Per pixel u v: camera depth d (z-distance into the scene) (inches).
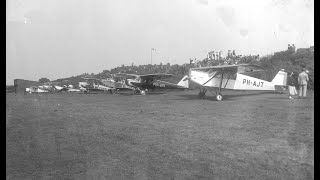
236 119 321.4
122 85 1171.3
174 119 338.3
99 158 180.9
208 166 166.9
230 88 709.3
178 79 1147.3
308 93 555.8
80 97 829.8
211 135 242.2
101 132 256.5
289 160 171.3
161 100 655.1
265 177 149.9
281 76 740.7
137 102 611.2
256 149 194.5
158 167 164.6
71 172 158.7
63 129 268.7
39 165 168.2
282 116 322.3
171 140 227.8
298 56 677.3
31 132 246.5
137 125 295.4
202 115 365.7
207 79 697.6
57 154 187.8
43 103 524.4
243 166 164.9
